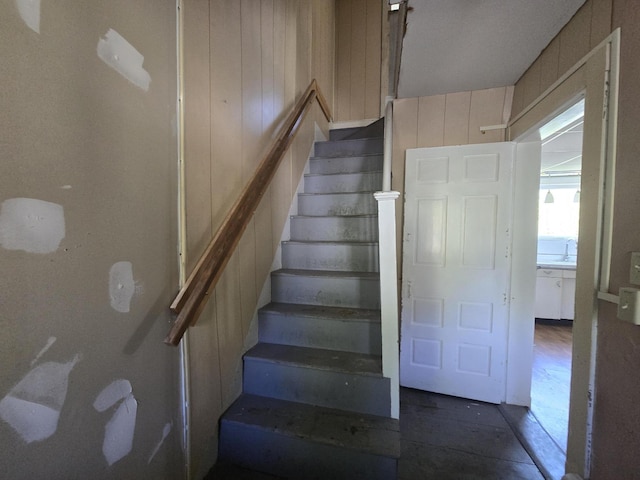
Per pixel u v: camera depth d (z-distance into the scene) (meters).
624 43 1.09
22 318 0.61
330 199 2.33
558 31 1.48
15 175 0.58
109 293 0.80
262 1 1.70
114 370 0.82
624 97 1.09
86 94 0.72
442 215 2.29
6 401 0.59
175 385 1.06
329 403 1.43
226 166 1.35
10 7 0.56
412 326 2.38
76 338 0.71
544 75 1.67
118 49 0.79
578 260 1.32
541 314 4.09
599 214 1.19
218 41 1.27
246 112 1.53
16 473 0.61
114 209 0.80
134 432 0.89
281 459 1.26
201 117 1.16
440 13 1.35
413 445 1.73
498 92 2.17
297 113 1.99
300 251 2.07
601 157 1.18
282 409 1.41
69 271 0.69
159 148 0.95
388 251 1.34
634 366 1.02
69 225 0.69
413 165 2.35
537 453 1.65
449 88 2.18
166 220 0.99
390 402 1.36
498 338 2.18
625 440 1.05
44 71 0.63
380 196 1.32
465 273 2.25
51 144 0.64
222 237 1.14
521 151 2.11
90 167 0.73
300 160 2.44
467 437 1.80
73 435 0.71
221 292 1.36
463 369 2.27
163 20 0.95
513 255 2.16
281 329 1.70
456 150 2.24
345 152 2.74
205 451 1.24
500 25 1.45
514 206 2.14
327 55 3.25
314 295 1.85
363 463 1.17
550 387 2.43
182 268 1.05
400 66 1.85
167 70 0.98
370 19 3.44
